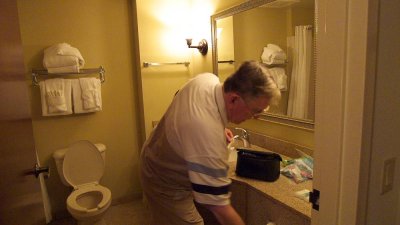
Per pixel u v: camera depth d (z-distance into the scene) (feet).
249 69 3.51
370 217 2.51
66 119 8.31
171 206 4.85
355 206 2.35
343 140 2.34
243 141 6.95
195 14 8.84
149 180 4.85
